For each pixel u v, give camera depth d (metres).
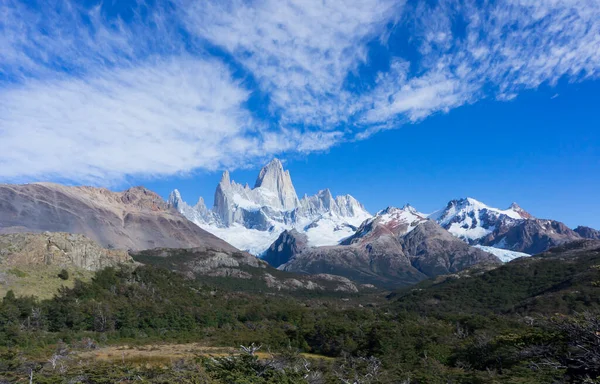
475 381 71.75
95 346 110.06
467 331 126.25
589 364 45.25
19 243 152.00
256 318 167.12
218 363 68.12
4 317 107.69
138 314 139.88
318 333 130.88
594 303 141.88
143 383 59.16
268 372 64.19
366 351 112.69
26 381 61.88
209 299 188.38
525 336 65.50
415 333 116.94
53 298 132.25
